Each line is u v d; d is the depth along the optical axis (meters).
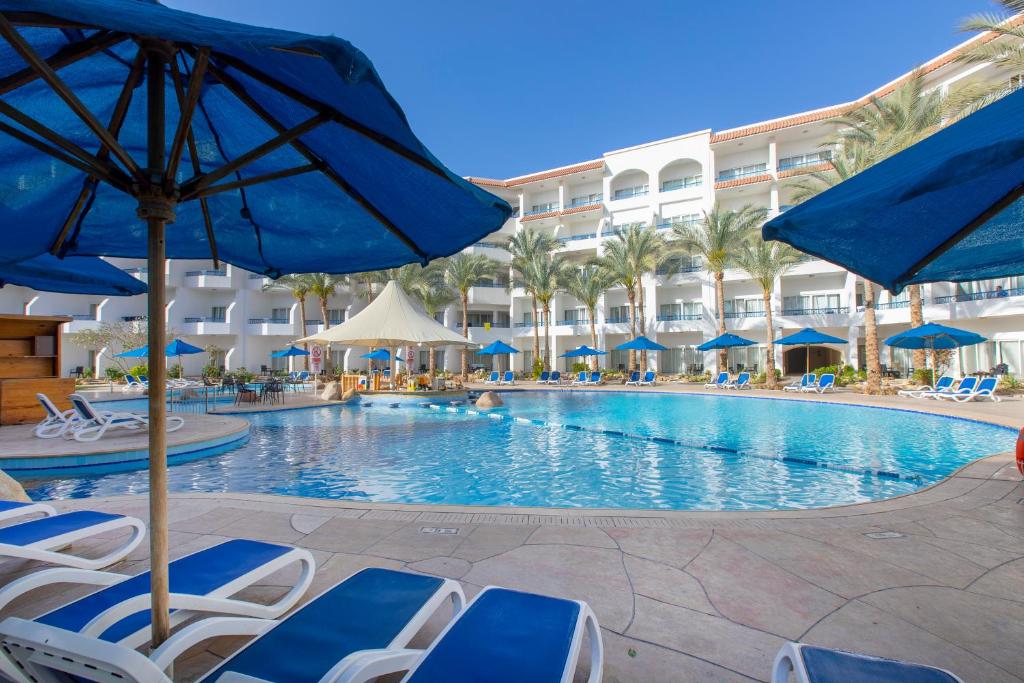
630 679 2.46
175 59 2.04
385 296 21.33
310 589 3.40
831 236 2.45
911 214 2.31
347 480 8.27
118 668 1.68
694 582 3.53
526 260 37.84
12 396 11.46
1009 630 2.93
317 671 1.83
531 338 44.59
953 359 26.88
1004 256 2.92
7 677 1.95
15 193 2.48
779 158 35.72
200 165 2.82
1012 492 5.89
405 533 4.55
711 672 2.52
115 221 2.99
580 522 4.84
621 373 35.47
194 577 2.68
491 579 3.57
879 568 3.78
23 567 3.87
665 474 8.68
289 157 2.59
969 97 16.30
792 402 20.86
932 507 5.32
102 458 8.56
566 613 2.21
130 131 2.59
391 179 2.29
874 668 1.73
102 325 32.41
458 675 1.76
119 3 1.30
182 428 11.44
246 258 3.36
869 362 22.36
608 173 40.56
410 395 21.91
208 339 40.50
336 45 1.26
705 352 36.41
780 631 2.91
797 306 34.75
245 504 5.51
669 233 35.75
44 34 1.85
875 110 22.42
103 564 3.68
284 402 20.59
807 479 8.28
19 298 34.69
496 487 7.82
